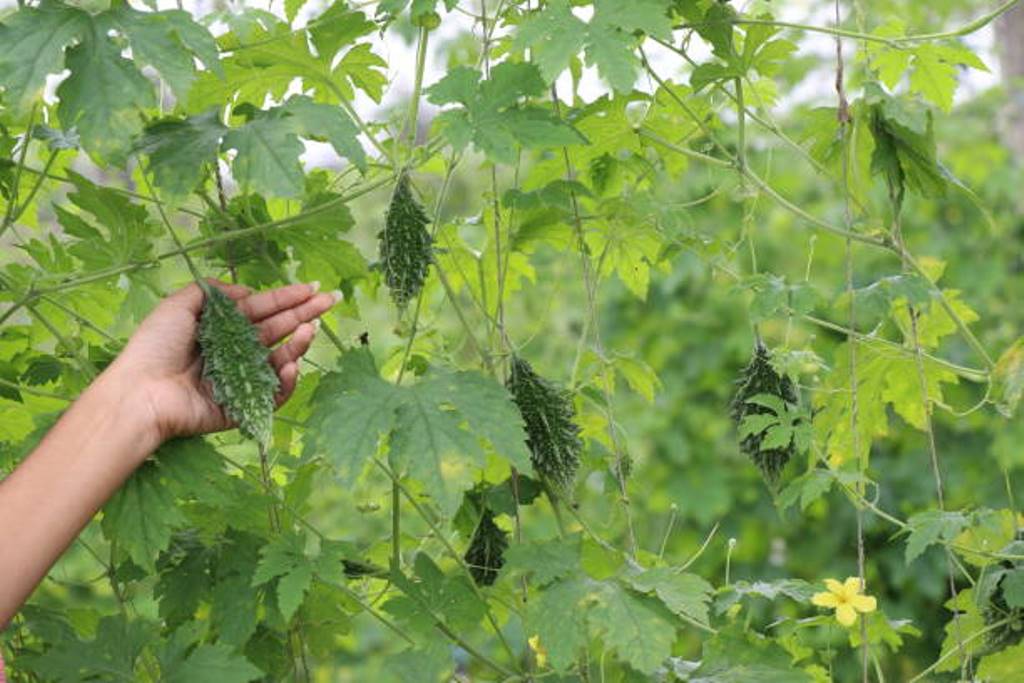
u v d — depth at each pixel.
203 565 2.46
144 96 1.91
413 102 2.32
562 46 2.05
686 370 5.52
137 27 1.94
